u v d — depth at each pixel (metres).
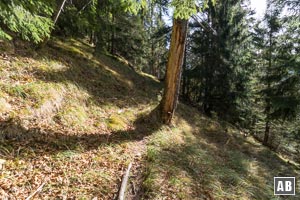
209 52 15.62
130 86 12.66
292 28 12.84
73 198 4.17
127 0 4.86
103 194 4.48
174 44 8.80
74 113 7.07
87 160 5.38
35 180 4.32
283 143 16.94
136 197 4.70
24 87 6.55
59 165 4.90
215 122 13.47
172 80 9.04
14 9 5.08
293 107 12.34
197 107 16.94
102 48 16.53
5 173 4.23
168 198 4.93
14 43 8.34
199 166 6.80
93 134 6.71
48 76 7.92
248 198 6.05
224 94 15.61
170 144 7.76
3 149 4.70
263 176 8.14
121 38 20.33
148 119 9.02
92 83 10.16
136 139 7.36
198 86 17.03
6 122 5.29
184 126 10.51
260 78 16.39
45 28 6.07
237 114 15.85
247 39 15.91
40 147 5.25
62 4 9.22
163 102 9.25
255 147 12.46
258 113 16.78
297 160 15.66
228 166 7.79
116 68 14.34
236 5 15.25
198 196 5.36
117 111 8.98
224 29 15.18
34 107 6.19
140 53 23.42
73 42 13.55
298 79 12.69
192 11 4.68
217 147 9.72
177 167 6.23
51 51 10.05
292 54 13.12
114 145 6.44
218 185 6.07
